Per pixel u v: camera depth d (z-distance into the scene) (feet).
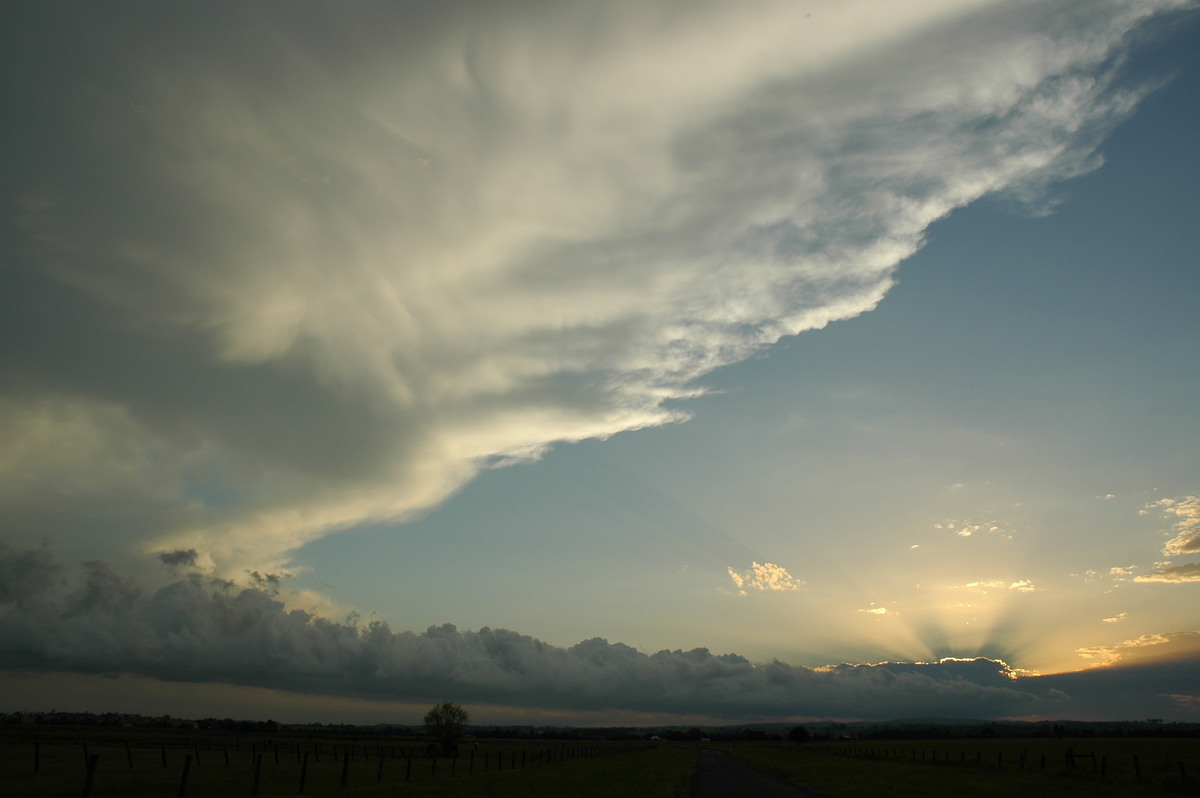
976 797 111.14
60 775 142.20
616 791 131.85
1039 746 377.30
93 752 243.40
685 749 481.87
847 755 330.95
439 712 326.03
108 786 123.03
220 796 111.96
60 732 462.60
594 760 288.51
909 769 199.93
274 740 499.10
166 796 109.81
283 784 140.56
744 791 129.29
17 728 542.57
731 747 524.93
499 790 132.67
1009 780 147.13
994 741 567.18
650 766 233.76
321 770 197.98
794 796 117.80
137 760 211.82
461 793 125.80
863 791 125.90
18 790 113.80
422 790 129.39
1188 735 641.40
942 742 562.66
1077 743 423.64
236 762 227.40
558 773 190.60
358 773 186.60
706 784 147.74
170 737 481.05
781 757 312.29
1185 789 121.90
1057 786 130.41
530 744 621.31
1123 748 309.83
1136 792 117.60
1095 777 149.89
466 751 379.14
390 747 409.90
